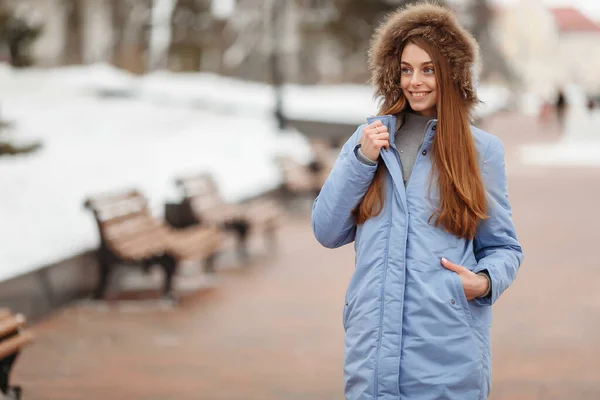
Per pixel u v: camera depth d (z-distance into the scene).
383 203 3.21
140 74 44.16
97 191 12.56
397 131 3.34
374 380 3.10
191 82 40.00
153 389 6.05
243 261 11.30
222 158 18.39
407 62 3.23
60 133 19.22
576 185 19.70
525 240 12.54
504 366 6.58
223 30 55.09
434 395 3.07
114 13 45.12
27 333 5.13
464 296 3.10
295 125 30.94
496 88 85.44
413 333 3.10
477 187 3.16
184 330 7.73
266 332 7.65
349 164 3.21
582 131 35.06
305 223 14.81
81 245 8.92
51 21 39.12
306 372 6.44
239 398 5.85
